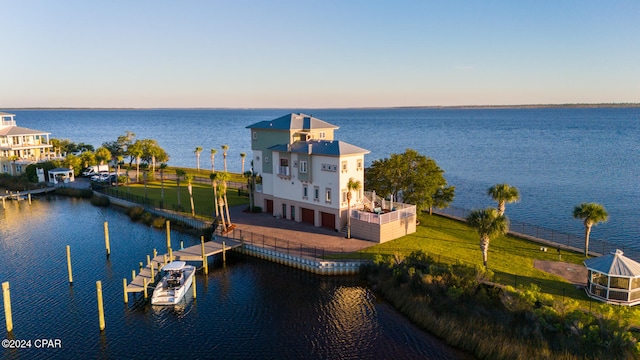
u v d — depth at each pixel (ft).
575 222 233.14
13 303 131.64
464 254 154.81
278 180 202.59
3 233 200.64
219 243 169.07
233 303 133.49
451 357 105.60
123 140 384.68
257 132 211.61
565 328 100.37
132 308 130.21
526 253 157.79
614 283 116.57
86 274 153.28
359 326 120.06
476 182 345.92
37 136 361.10
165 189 279.69
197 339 114.21
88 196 277.03
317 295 137.59
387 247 162.81
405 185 193.47
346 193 180.55
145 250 177.27
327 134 213.25
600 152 502.38
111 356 106.83
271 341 113.60
